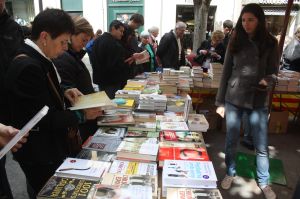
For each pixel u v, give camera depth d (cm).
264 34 231
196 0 590
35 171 158
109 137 197
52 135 156
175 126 220
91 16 1072
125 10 1051
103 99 178
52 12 145
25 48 146
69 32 150
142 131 211
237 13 1008
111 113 239
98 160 163
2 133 122
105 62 367
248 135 374
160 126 219
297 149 388
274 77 237
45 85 147
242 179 303
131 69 426
